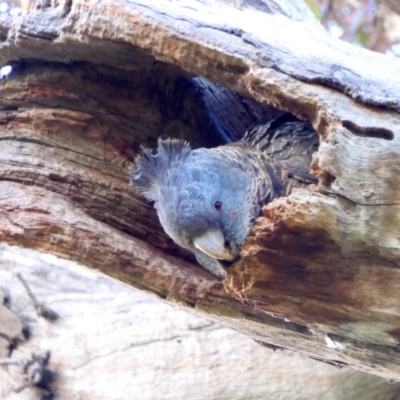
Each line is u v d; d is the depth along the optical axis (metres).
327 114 2.43
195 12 2.49
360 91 2.44
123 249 2.52
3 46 2.53
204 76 2.49
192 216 2.49
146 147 2.59
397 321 2.45
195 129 2.63
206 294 2.52
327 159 2.42
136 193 2.57
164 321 2.76
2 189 2.53
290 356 2.74
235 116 2.67
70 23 2.50
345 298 2.45
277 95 2.45
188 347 2.76
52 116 2.55
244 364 2.74
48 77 2.55
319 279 2.44
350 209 2.42
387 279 2.43
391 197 2.42
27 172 2.54
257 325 2.53
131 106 2.58
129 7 2.48
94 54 2.53
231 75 2.47
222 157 2.53
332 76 2.44
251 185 2.52
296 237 2.42
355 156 2.42
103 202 2.56
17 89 2.55
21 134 2.56
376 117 2.43
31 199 2.53
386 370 2.53
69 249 2.51
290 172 2.54
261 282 2.45
